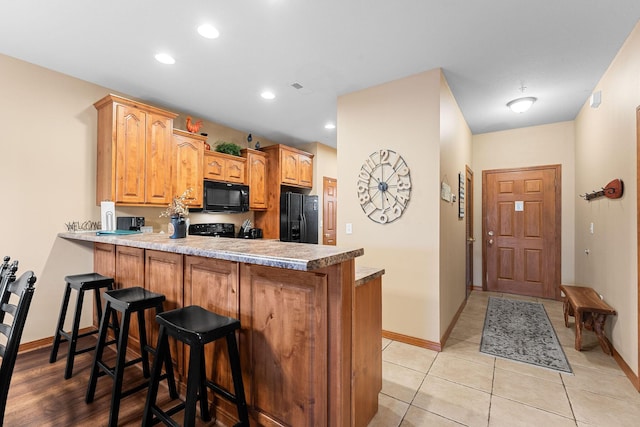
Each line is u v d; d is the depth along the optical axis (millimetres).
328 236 5629
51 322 2758
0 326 1223
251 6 1922
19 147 2574
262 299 1571
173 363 2041
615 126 2559
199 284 1870
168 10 1963
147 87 3133
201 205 3715
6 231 2516
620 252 2439
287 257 1252
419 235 2785
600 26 2111
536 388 2100
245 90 3199
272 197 4727
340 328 1346
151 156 3084
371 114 3082
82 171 2930
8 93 2518
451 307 3197
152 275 2207
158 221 3521
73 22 2082
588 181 3455
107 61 2609
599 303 2738
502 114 3934
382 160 2988
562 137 4285
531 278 4527
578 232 3963
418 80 2801
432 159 2721
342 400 1364
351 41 2307
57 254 2783
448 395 2018
